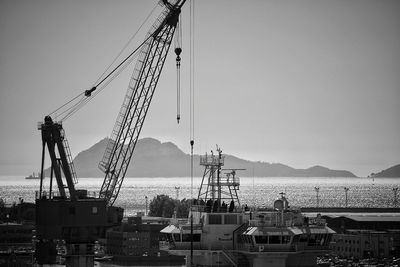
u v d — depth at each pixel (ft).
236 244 583.99
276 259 568.00
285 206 604.49
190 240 586.86
